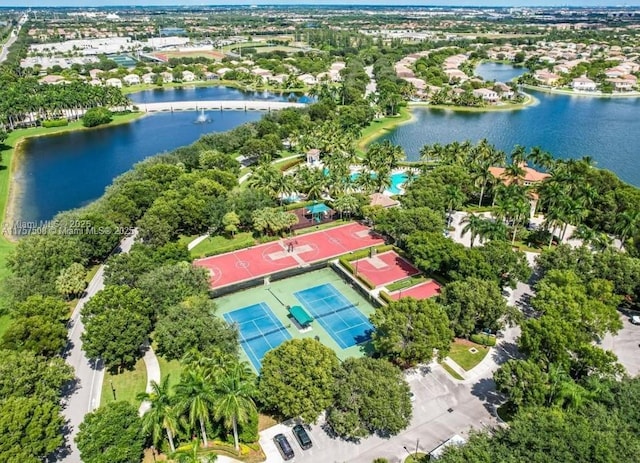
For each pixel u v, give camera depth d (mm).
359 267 96625
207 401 51938
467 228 95688
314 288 92375
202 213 109188
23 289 78062
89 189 150250
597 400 53125
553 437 45625
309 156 165125
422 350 62375
